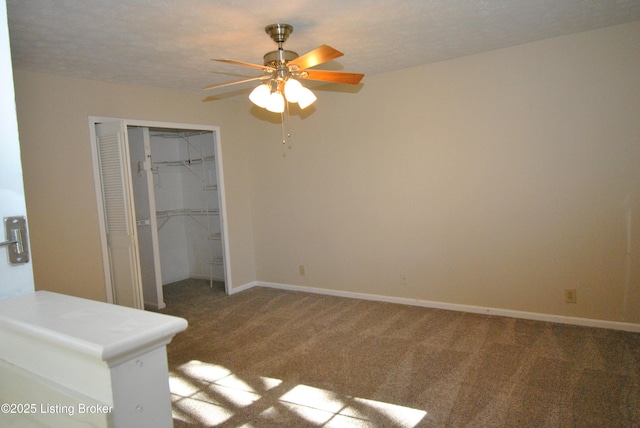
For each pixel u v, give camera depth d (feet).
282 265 16.98
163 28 8.68
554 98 11.04
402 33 9.72
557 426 7.03
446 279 13.24
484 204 12.34
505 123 11.77
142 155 14.89
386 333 11.55
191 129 15.35
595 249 10.91
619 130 10.34
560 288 11.45
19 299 3.49
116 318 2.79
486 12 8.72
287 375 9.37
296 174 16.10
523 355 9.66
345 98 14.56
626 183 10.39
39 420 2.93
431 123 12.96
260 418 7.72
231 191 16.72
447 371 9.12
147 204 14.99
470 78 12.16
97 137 12.57
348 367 9.61
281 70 8.71
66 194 11.88
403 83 13.32
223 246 16.61
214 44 9.85
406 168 13.57
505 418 7.32
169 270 19.21
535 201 11.56
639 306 10.52
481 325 11.69
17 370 3.06
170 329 2.60
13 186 4.08
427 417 7.48
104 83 12.78
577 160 10.90
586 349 9.76
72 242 12.01
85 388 2.54
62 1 7.18
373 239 14.56
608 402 7.59
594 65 10.46
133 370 2.47
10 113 4.06
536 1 8.32
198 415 7.90
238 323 13.07
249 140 17.19
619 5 8.77
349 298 15.20
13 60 10.22
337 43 10.24
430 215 13.30
